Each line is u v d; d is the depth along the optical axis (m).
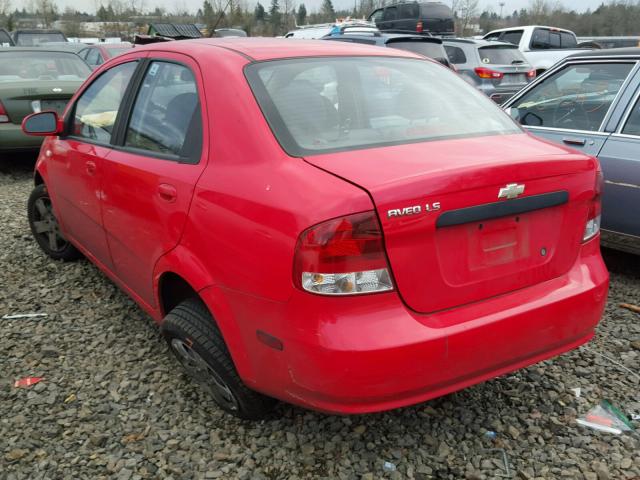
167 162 2.80
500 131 2.81
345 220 2.01
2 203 6.53
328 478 2.48
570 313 2.48
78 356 3.38
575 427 2.77
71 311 3.92
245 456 2.60
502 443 2.67
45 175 4.35
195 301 2.76
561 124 4.68
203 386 2.84
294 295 2.11
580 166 2.47
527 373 3.16
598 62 4.57
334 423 2.79
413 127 2.66
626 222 4.18
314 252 2.04
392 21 18.00
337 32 13.24
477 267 2.28
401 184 2.05
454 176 2.12
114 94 3.54
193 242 2.56
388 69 3.01
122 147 3.27
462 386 2.30
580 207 2.53
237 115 2.52
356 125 2.60
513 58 11.72
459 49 11.42
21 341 3.55
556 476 2.48
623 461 2.55
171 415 2.87
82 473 2.52
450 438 2.70
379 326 2.10
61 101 7.80
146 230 2.93
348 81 2.81
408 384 2.15
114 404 2.96
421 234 2.12
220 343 2.58
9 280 4.41
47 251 4.77
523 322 2.34
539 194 2.34
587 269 2.61
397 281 2.12
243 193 2.31
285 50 2.91
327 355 2.07
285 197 2.17
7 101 7.40
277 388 2.33
